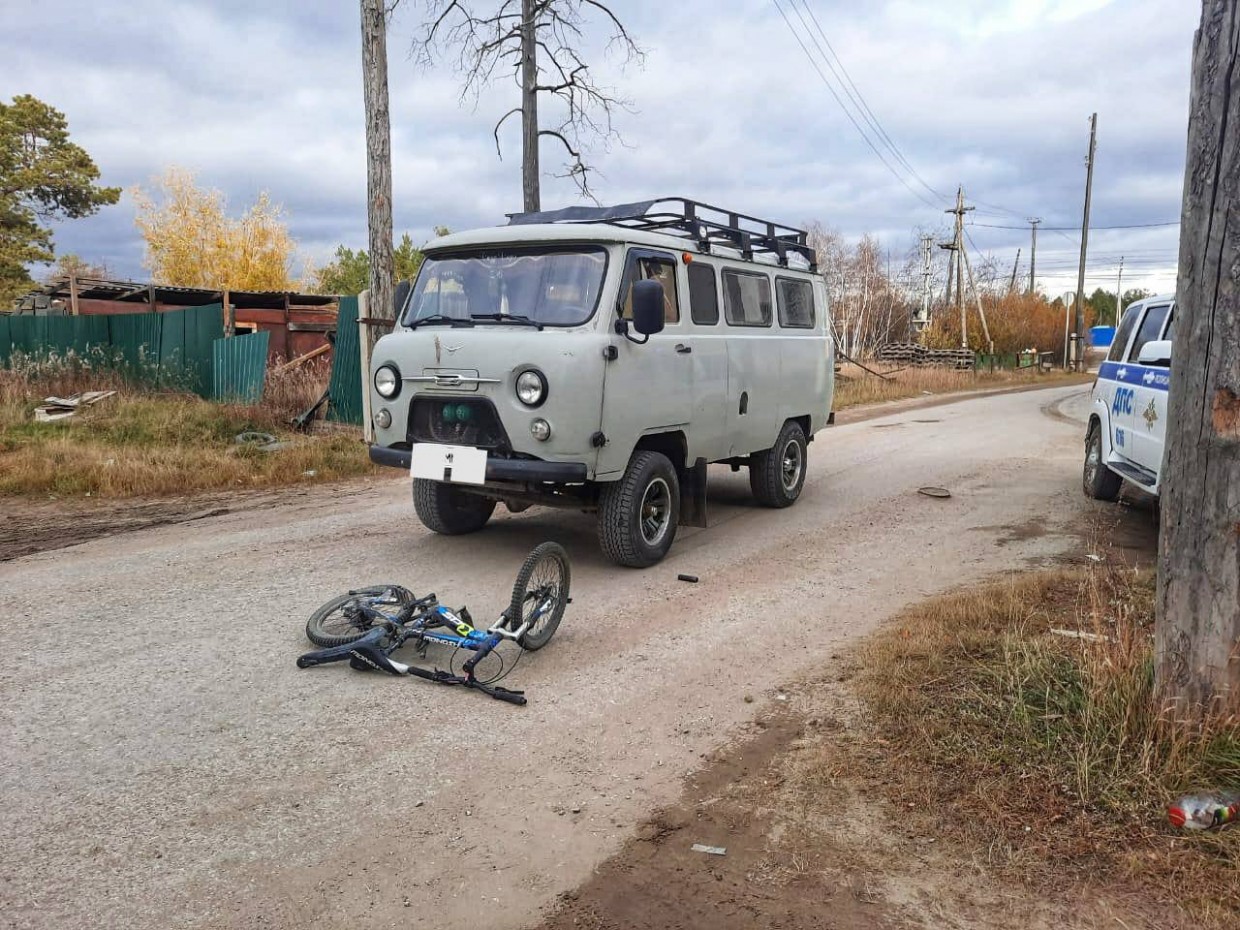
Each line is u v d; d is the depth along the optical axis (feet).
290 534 25.68
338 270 131.85
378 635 15.53
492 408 19.98
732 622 18.42
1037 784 11.28
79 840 10.49
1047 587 19.40
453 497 24.90
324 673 15.56
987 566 22.47
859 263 183.42
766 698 14.60
